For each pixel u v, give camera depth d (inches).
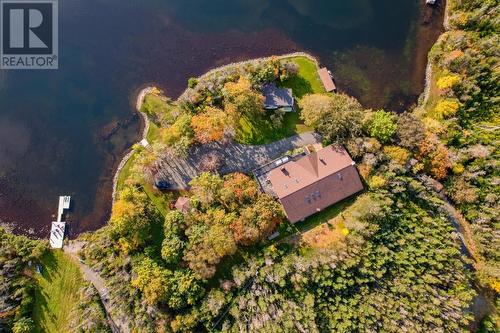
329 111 2938.0
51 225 3225.9
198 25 3395.7
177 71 3346.5
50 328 3009.4
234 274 2817.4
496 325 2687.0
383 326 2571.4
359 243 2736.2
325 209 2977.4
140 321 2785.4
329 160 2903.5
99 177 3284.9
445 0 3230.8
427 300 2615.7
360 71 3228.3
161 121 3228.3
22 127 3390.7
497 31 2933.1
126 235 3004.4
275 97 3095.5
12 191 3309.5
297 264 2736.2
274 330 2605.8
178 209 3061.0
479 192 2812.5
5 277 2984.7
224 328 2728.8
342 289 2682.1
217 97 3078.2
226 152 3147.1
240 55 3319.4
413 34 3233.3
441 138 2891.2
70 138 3353.8
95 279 3056.1
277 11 3344.0
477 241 2817.4
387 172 2827.3
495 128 2847.0
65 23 3467.0
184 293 2797.7
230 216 2849.4
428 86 3132.4
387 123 2849.4
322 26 3299.7
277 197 2989.7
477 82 2920.8
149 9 3452.3
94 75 3412.9
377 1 3294.8
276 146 3122.5
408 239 2758.4
